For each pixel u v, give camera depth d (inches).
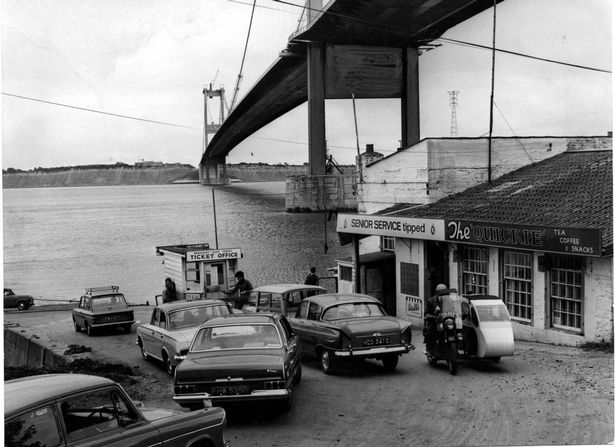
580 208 625.6
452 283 727.7
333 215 4178.2
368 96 3368.6
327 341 483.2
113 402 232.4
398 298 830.5
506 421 344.5
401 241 818.8
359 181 1059.3
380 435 333.7
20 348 819.4
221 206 6200.8
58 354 652.7
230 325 392.2
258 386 348.2
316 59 3331.7
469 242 669.9
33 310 1296.8
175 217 4923.7
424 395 409.4
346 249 2834.6
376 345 470.6
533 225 585.3
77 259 2706.7
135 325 909.8
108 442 221.8
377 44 3336.6
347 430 344.5
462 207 783.1
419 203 903.1
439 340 484.1
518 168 922.7
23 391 219.5
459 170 895.7
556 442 308.2
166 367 544.4
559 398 381.4
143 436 233.6
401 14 2970.0
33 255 2869.1
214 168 6899.6
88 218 5049.2
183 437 248.2
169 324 530.6
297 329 523.2
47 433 208.1
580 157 873.5
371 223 836.6
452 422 349.1
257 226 3939.5
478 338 472.4
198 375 347.3
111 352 666.8
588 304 548.1
